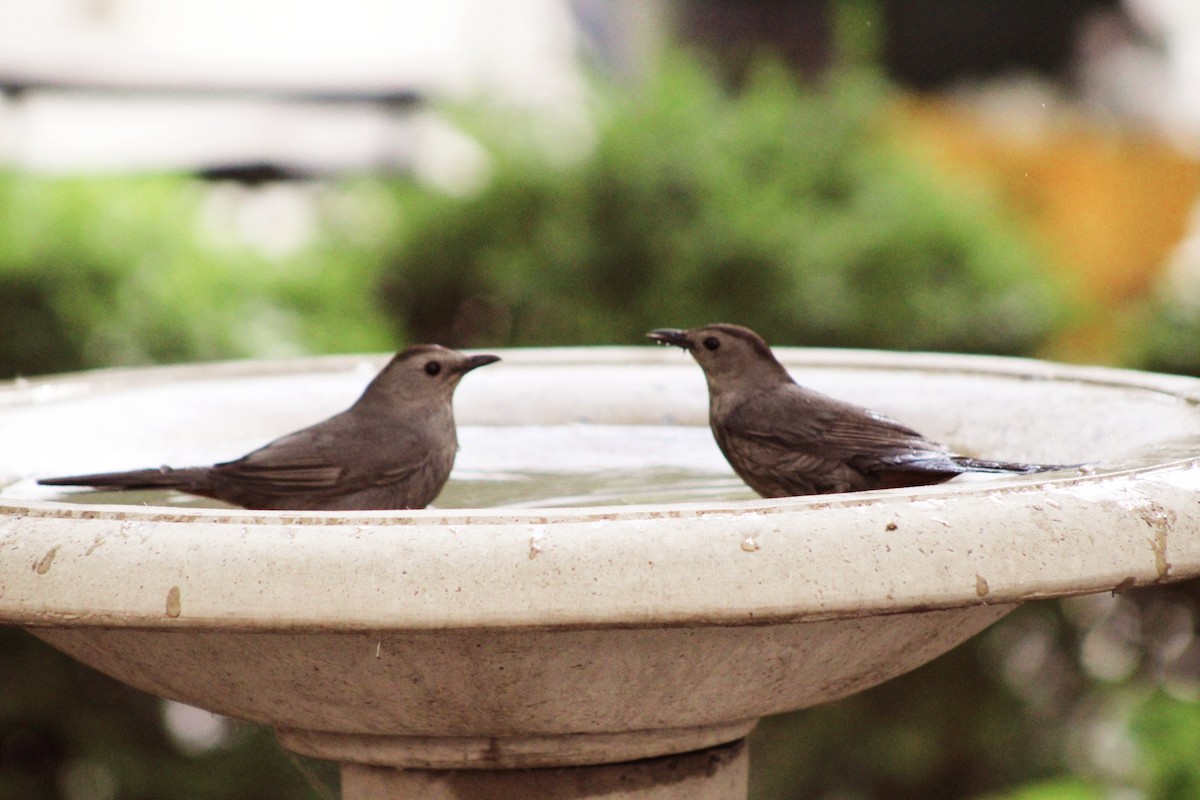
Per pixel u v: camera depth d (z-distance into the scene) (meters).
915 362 6.68
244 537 3.30
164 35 19.06
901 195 13.20
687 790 4.38
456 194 15.28
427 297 15.27
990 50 27.03
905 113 23.61
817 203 13.48
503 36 22.05
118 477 4.78
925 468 4.82
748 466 5.32
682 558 3.21
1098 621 12.33
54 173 13.67
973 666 11.46
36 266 11.02
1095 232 23.98
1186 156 24.66
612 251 13.54
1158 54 27.84
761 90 14.27
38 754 11.17
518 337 14.15
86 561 3.33
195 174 17.73
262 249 13.34
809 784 11.59
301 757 4.86
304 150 18.08
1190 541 3.62
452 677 3.78
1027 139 24.77
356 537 3.27
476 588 3.16
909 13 26.83
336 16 20.39
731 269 12.80
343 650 3.72
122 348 11.22
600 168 13.72
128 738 11.04
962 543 3.36
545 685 3.81
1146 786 9.94
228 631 3.26
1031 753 11.62
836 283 12.59
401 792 4.32
